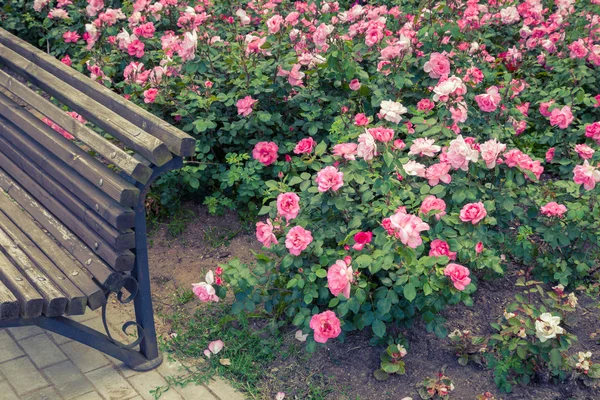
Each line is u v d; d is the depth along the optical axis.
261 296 3.60
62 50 6.42
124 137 2.93
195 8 5.71
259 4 6.25
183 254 4.30
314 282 3.29
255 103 4.46
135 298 3.18
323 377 3.28
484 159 3.23
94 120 3.17
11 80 3.79
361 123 3.66
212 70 4.70
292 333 3.57
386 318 3.16
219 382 3.27
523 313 3.58
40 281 2.84
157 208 4.60
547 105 4.62
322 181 3.07
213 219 4.64
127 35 5.12
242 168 4.47
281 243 3.32
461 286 2.96
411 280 2.98
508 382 3.18
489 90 3.91
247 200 4.53
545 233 3.61
